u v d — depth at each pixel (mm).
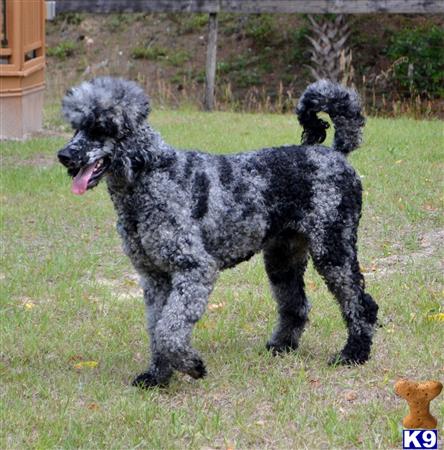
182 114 23547
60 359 9086
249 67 30281
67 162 7617
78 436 7211
